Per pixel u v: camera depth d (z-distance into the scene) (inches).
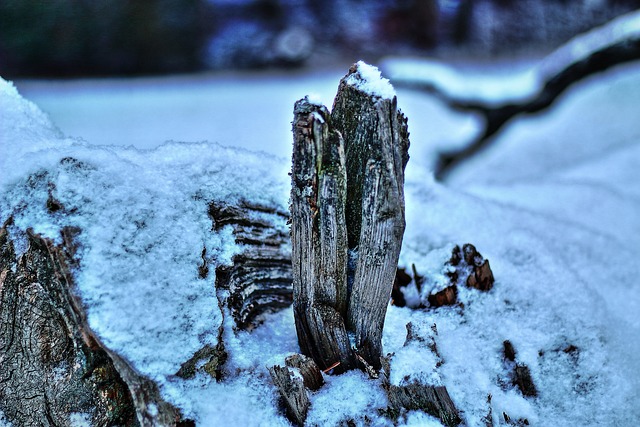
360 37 170.1
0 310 20.1
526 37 172.9
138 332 19.1
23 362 20.2
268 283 23.5
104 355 19.9
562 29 174.1
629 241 33.3
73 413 20.1
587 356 22.9
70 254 19.1
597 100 75.7
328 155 19.0
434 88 83.9
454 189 30.1
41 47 149.5
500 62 162.4
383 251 19.4
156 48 155.6
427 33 172.1
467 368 21.9
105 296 19.0
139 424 20.1
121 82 148.5
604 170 45.4
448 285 23.9
